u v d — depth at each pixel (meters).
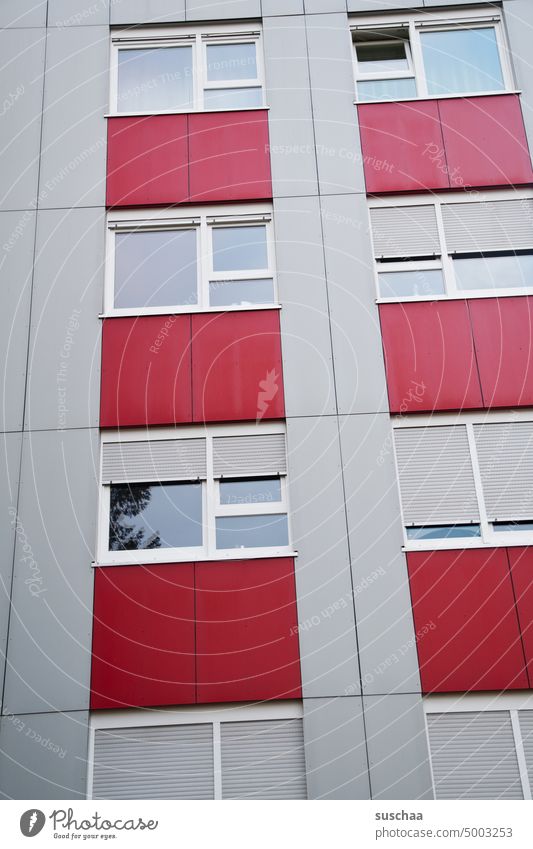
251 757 9.60
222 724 9.74
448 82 13.37
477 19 13.75
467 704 9.74
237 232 12.38
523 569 10.19
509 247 12.20
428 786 9.30
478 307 11.53
